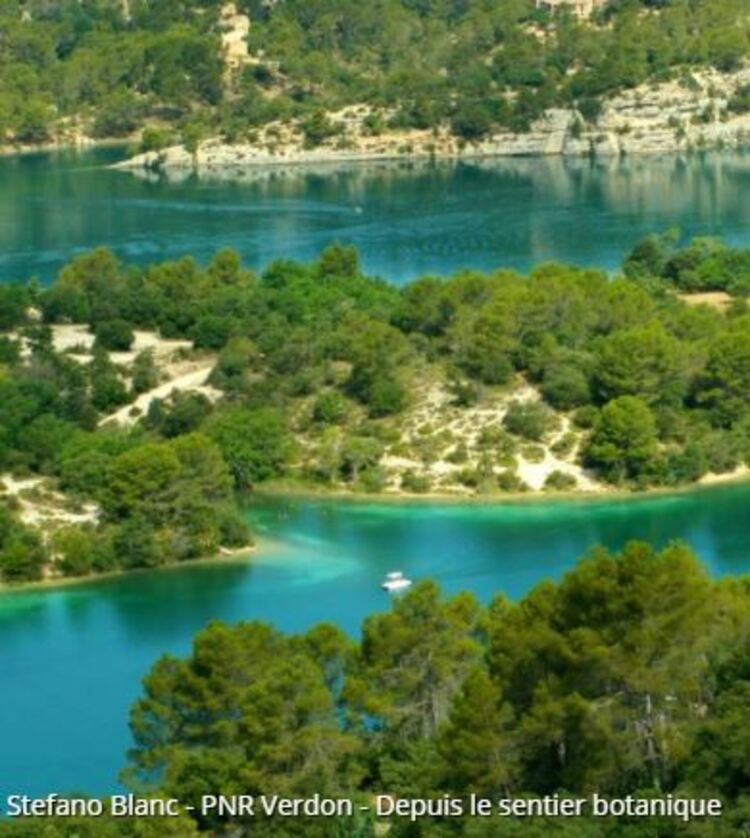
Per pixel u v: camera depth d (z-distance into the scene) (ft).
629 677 631.56
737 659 643.04
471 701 633.20
